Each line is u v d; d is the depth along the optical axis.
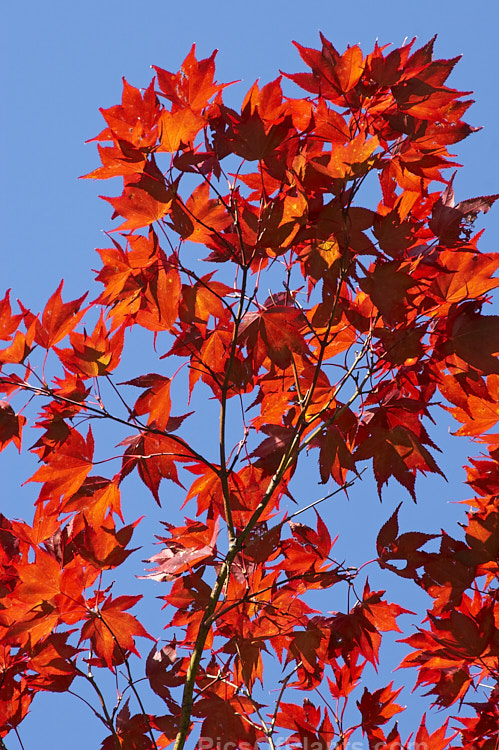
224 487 3.38
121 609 3.40
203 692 3.40
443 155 3.44
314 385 3.37
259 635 3.44
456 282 3.40
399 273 3.38
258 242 3.36
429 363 3.43
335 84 3.36
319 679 3.44
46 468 3.42
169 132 3.34
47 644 3.40
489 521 3.43
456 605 3.43
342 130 3.38
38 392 3.40
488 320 3.40
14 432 3.40
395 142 3.43
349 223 3.36
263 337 3.39
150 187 3.34
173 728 3.41
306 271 3.44
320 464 3.40
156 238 3.37
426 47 3.36
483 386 3.42
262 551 3.43
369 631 3.44
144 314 3.43
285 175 3.37
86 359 3.42
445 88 3.36
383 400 3.43
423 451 3.40
